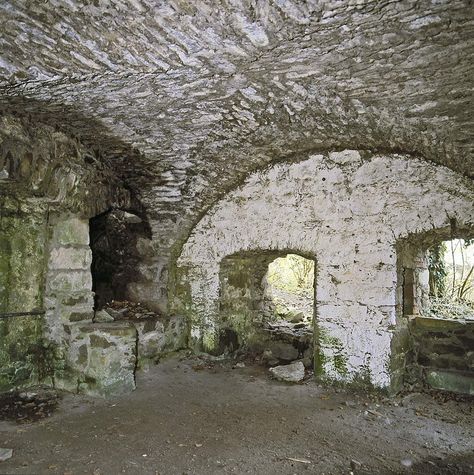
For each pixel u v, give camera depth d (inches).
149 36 83.2
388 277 145.5
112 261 192.4
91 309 151.0
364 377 147.2
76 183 141.3
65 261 144.8
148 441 107.7
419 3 72.2
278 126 134.4
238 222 177.5
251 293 203.9
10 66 91.9
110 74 97.0
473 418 128.0
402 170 145.3
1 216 135.1
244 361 183.5
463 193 135.3
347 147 154.8
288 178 166.4
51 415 122.2
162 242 189.8
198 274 187.0
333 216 156.9
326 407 134.3
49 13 76.4
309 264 290.0
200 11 75.9
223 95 112.2
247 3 73.7
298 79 103.0
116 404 131.8
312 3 73.0
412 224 142.8
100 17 77.4
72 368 141.3
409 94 103.3
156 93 109.5
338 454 103.4
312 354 177.3
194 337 186.7
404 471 96.2
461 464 100.1
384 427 120.2
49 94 106.6
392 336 143.6
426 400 142.6
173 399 138.4
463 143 117.3
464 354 147.6
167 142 142.8
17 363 139.8
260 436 112.6
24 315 141.3
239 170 169.8
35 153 124.0
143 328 167.2
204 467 95.6
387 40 83.8
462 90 96.1
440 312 184.1
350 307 151.4
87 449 102.5
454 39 81.0
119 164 157.6
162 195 172.2
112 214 179.0
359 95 108.3
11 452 98.2
